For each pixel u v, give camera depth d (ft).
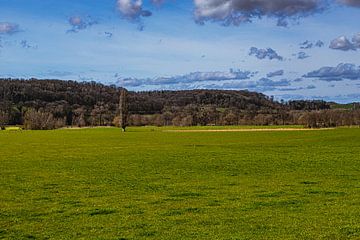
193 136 368.27
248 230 61.52
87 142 298.76
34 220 68.39
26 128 577.02
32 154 200.95
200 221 66.64
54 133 447.01
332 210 73.56
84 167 145.69
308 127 511.40
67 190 98.12
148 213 72.54
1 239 57.77
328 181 108.78
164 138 343.67
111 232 60.85
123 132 462.19
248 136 352.69
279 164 149.38
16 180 114.93
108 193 93.76
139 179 115.55
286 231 60.75
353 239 56.80
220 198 85.92
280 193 91.30
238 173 127.44
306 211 73.10
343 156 173.37
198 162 158.81
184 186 102.68
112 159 173.27
